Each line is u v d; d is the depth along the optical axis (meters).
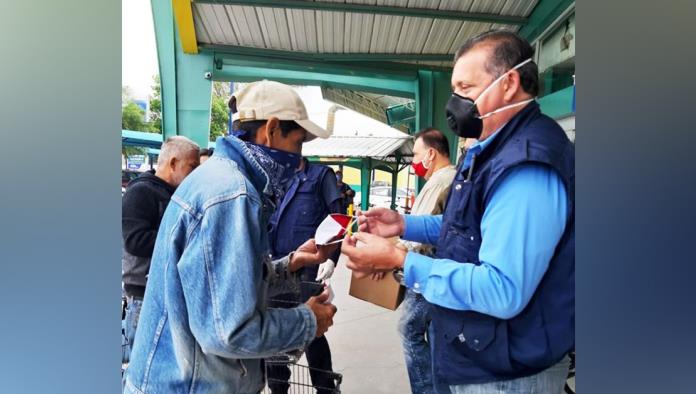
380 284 1.64
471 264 1.03
